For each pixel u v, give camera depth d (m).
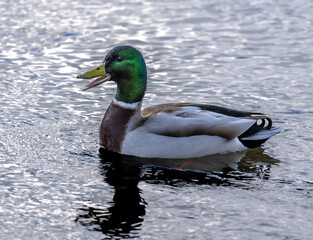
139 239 8.92
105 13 21.39
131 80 12.06
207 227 9.27
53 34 19.33
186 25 20.31
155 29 19.94
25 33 19.34
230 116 11.98
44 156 11.84
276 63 17.34
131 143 11.86
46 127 13.28
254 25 20.31
